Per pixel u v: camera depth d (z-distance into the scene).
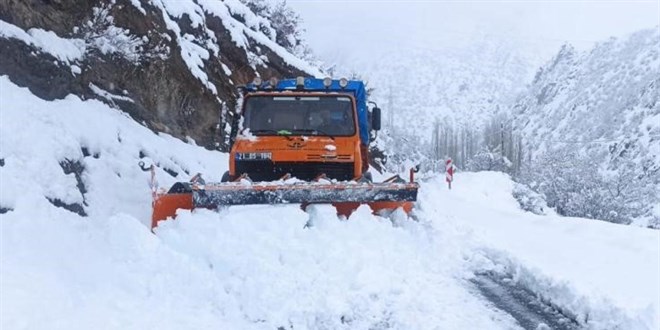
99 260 6.72
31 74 9.55
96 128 10.28
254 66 19.59
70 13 11.61
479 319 6.27
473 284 7.57
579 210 22.53
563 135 182.50
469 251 8.72
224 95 17.53
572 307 6.42
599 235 10.34
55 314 5.20
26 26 10.25
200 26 17.39
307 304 6.29
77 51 11.32
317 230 7.73
